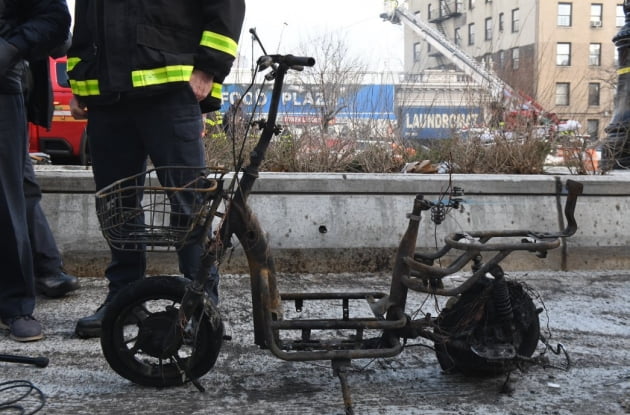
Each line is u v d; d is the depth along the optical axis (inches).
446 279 195.9
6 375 126.8
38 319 160.1
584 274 208.8
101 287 187.9
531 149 251.0
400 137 261.9
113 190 117.5
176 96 135.9
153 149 138.5
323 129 253.0
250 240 116.3
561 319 164.9
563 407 115.6
